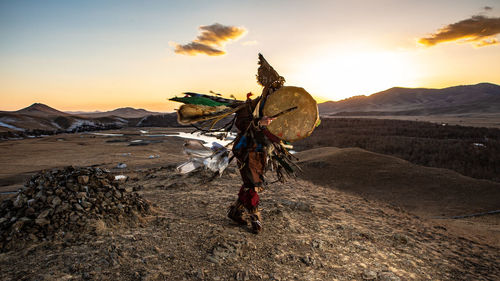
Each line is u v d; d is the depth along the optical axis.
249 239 3.45
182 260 2.85
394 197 14.00
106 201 3.82
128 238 3.20
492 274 3.53
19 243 2.93
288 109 3.40
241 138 3.55
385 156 20.64
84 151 36.44
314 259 3.12
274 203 5.18
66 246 2.96
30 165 24.52
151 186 7.04
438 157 38.62
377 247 3.80
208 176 8.03
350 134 69.94
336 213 5.28
